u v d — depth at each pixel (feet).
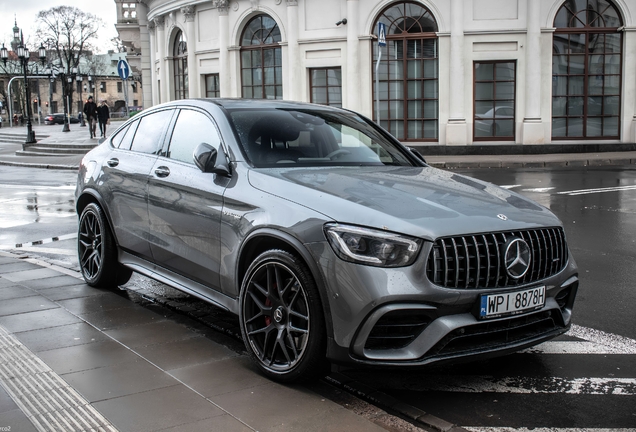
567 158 60.59
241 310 12.50
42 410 10.43
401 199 11.76
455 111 66.44
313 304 11.07
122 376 11.91
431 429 10.25
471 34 65.67
